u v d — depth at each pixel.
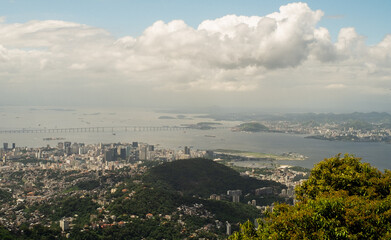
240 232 34.47
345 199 31.09
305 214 28.52
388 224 27.64
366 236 27.33
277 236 28.47
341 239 26.69
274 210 34.25
